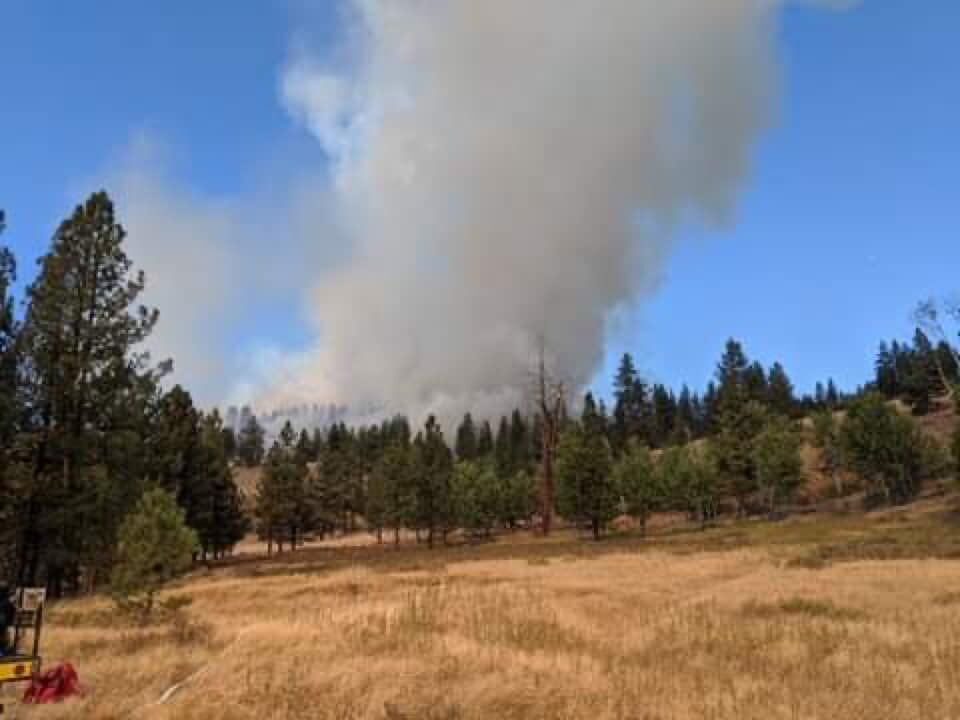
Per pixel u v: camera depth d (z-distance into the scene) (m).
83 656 12.87
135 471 31.39
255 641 12.49
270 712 8.81
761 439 81.75
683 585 22.94
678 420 139.88
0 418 26.89
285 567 44.84
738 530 62.28
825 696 9.12
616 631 14.41
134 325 31.50
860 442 76.12
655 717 8.34
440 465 79.62
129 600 18.59
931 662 10.73
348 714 8.64
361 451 136.12
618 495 71.19
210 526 64.12
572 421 73.88
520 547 54.59
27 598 10.03
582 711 8.50
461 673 10.12
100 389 30.28
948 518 55.38
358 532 113.81
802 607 17.25
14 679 9.34
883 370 144.62
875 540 40.22
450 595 19.73
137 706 9.41
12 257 28.50
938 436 94.06
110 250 31.27
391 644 12.29
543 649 12.17
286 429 100.00
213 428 68.94
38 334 29.50
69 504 28.39
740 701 8.91
